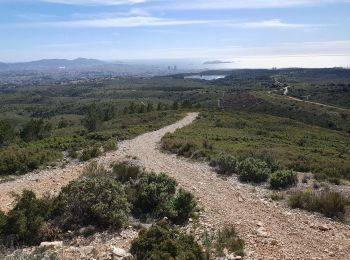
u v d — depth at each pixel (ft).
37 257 27.68
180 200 42.60
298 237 36.14
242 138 144.25
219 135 150.61
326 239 35.73
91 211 39.91
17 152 88.22
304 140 167.02
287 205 48.37
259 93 563.07
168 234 29.94
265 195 53.98
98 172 62.59
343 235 37.04
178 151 97.60
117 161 77.25
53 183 62.13
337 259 30.68
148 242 29.09
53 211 40.16
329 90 618.03
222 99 554.05
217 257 29.66
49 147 106.63
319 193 50.98
